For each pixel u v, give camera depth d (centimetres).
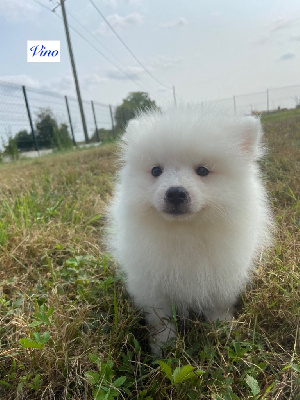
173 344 27
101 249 46
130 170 32
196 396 22
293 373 24
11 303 34
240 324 30
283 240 42
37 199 64
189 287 30
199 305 31
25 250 44
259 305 31
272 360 26
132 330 30
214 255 29
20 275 40
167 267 29
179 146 28
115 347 27
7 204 56
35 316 29
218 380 24
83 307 32
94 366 26
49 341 27
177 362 25
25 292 35
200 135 28
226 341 27
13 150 211
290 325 29
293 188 60
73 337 28
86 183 81
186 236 29
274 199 55
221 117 32
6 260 41
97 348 27
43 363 26
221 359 25
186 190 27
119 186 36
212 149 28
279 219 48
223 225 28
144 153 30
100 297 35
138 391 23
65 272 39
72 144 262
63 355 26
